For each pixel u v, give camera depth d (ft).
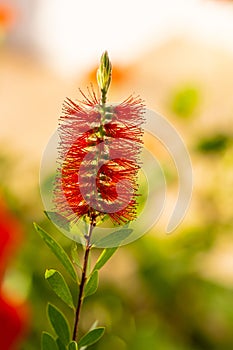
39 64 11.76
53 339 2.90
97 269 2.80
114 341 5.23
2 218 4.22
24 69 11.48
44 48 11.92
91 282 2.79
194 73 8.41
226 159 6.22
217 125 6.40
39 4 12.46
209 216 6.15
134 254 5.79
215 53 8.99
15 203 5.69
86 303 5.35
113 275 5.77
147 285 5.68
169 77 8.19
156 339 5.34
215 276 5.94
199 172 6.27
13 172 6.17
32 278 5.20
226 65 8.73
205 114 6.64
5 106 9.89
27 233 5.37
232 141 6.24
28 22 12.25
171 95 6.72
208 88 6.96
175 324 5.59
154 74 8.08
